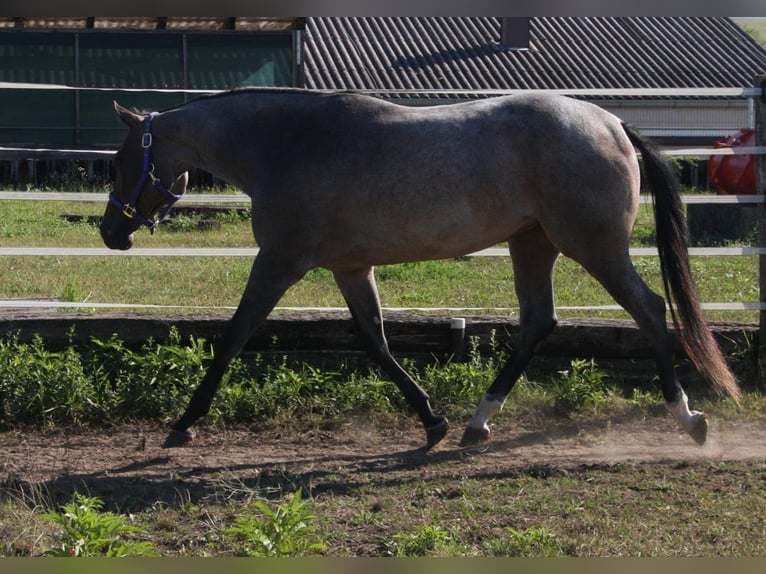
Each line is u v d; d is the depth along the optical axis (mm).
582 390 7527
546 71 33156
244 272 12875
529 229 6613
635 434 7098
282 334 7910
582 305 10789
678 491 5691
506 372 6898
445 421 6816
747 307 8188
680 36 36125
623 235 6379
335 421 7328
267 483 5961
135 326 7891
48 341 7867
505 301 11070
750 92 8195
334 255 6484
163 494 5754
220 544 4988
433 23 34906
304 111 6566
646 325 6469
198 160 6832
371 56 32750
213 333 7949
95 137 25984
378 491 5758
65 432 7129
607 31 36062
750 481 5852
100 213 18656
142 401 7355
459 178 6332
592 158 6262
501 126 6363
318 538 5012
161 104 26188
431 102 30078
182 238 15344
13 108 25578
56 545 4816
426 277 12906
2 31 25219
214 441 6957
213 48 26250
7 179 22922
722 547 4883
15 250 7988
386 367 6855
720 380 6625
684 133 29641
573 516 5305
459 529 5129
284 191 6410
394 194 6336
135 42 25906
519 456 6547
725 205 15586
